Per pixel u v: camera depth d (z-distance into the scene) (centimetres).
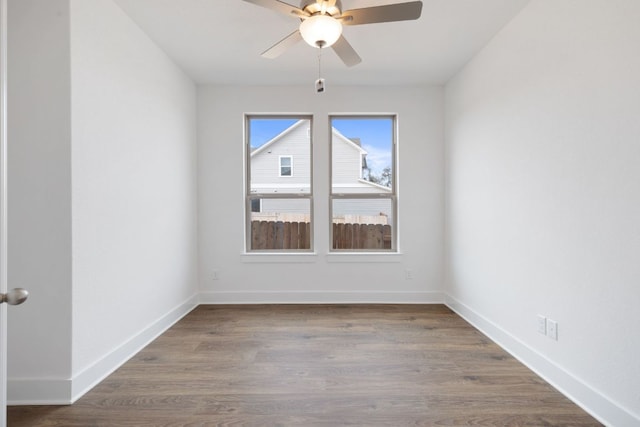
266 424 163
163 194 291
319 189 375
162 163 289
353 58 232
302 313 337
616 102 157
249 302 373
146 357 237
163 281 290
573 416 169
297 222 385
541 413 171
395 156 385
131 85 242
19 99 181
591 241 172
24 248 182
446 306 361
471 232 307
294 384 200
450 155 355
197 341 266
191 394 189
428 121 373
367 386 197
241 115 371
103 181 210
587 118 174
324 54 298
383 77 350
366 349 250
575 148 182
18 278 181
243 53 296
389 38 269
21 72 181
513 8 227
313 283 375
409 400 183
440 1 220
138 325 250
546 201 205
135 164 246
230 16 240
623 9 153
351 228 384
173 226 310
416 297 374
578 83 179
